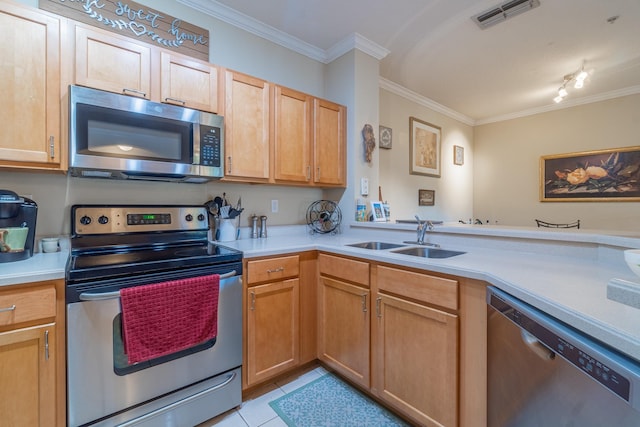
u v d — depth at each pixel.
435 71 3.27
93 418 1.24
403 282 1.49
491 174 4.95
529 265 1.31
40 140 1.36
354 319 1.76
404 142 3.81
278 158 2.17
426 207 4.16
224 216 2.12
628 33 2.55
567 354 0.73
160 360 1.40
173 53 1.72
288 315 1.88
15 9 1.31
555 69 3.23
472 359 1.24
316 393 1.80
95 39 1.49
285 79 2.60
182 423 1.45
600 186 3.98
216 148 1.80
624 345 0.59
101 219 1.69
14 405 1.09
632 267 0.82
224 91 1.91
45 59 1.37
